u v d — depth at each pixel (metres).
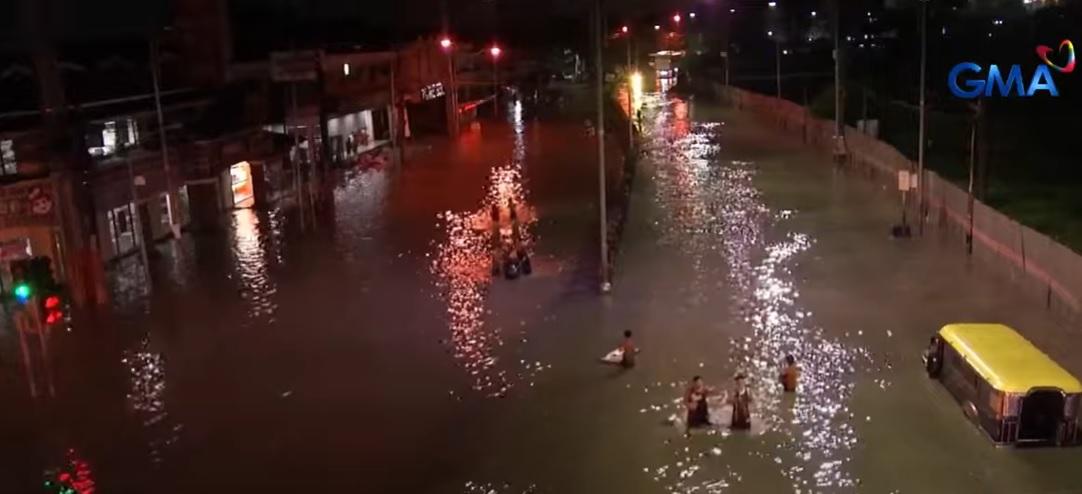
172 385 26.08
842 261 35.78
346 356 27.80
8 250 33.03
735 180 54.91
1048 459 19.64
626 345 25.89
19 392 25.98
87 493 20.23
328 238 43.47
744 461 20.23
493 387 25.02
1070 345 25.70
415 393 24.84
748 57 131.12
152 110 42.53
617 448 21.16
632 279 34.62
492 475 20.22
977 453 20.03
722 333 28.30
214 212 46.50
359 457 21.34
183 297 34.53
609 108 89.50
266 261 39.56
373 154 69.88
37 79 33.75
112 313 32.78
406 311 31.88
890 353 26.02
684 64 144.62
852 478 19.28
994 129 54.31
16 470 21.42
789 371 23.69
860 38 108.50
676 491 19.12
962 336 22.62
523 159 67.50
